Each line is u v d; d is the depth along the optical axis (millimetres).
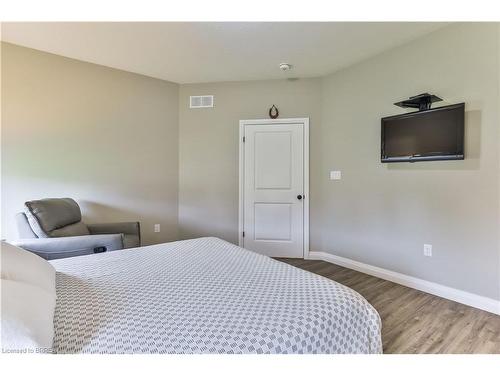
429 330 2033
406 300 2549
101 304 1114
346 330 1071
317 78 3824
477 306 2381
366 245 3322
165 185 4035
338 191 3637
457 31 2480
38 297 950
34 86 3078
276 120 3920
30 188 3086
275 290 1238
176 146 4117
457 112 2408
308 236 3891
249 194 4023
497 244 2275
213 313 1036
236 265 1597
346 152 3523
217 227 4109
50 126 3184
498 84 2246
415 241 2832
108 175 3580
